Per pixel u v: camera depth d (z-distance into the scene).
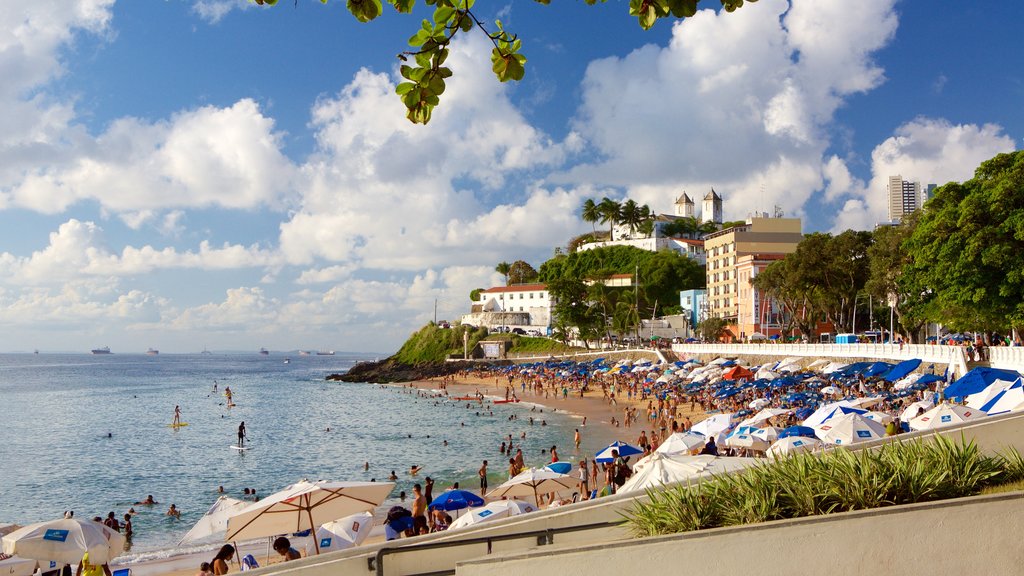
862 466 8.78
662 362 102.94
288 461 52.94
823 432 25.66
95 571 17.86
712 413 60.31
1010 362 43.56
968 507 7.55
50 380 186.12
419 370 155.62
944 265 47.81
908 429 28.25
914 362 49.31
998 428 12.62
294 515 16.66
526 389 108.56
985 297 45.91
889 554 7.55
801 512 8.41
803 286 81.88
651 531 8.84
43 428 75.88
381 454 54.94
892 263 67.38
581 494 28.80
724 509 8.70
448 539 9.91
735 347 88.25
